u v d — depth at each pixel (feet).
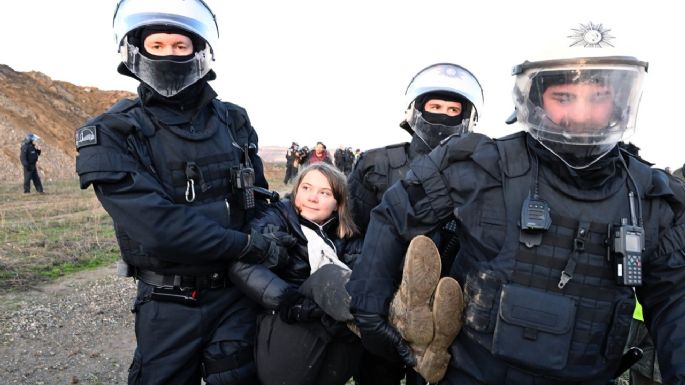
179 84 6.82
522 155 5.34
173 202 6.86
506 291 5.08
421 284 5.66
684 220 5.26
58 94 144.56
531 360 4.99
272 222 7.84
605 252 5.06
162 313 7.01
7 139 93.71
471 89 9.02
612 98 4.88
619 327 5.15
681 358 5.05
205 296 7.13
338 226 8.36
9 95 121.08
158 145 6.86
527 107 5.16
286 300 6.82
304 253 7.79
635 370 8.05
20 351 14.12
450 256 7.38
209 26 7.02
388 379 8.70
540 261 5.07
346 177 9.05
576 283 5.04
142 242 6.55
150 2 6.64
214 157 7.22
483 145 5.55
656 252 5.24
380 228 5.90
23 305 17.72
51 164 95.25
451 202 5.53
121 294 19.53
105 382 12.60
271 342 6.97
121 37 6.72
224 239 6.77
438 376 5.81
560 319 4.95
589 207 5.10
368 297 5.82
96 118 6.70
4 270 21.38
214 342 7.20
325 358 6.92
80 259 24.13
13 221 33.60
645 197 5.21
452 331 5.61
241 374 7.23
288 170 86.84
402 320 5.74
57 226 32.27
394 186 5.93
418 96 8.97
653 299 5.40
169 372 6.98
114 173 6.42
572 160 5.08
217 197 7.23
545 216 5.01
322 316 6.73
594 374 5.18
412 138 9.33
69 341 15.01
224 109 7.84
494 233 5.25
